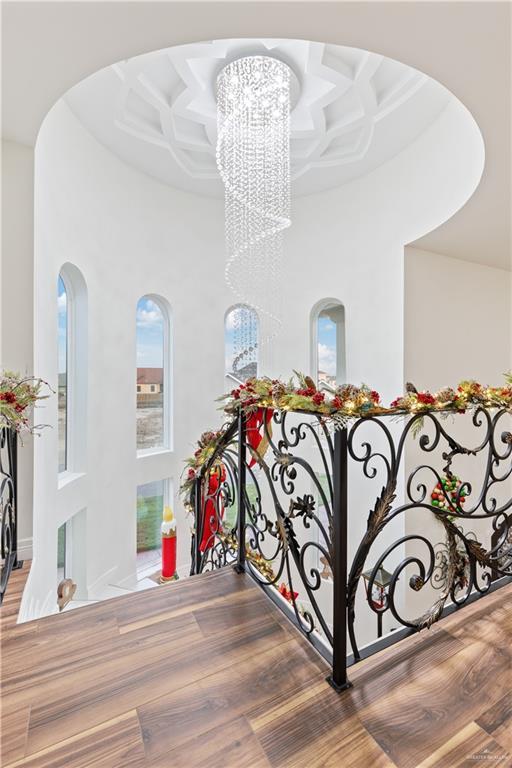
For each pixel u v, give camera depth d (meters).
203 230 5.82
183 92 3.72
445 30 1.78
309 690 1.30
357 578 1.37
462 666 1.40
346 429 1.29
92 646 1.52
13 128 2.44
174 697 1.28
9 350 2.54
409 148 4.44
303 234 5.71
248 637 1.58
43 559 3.07
